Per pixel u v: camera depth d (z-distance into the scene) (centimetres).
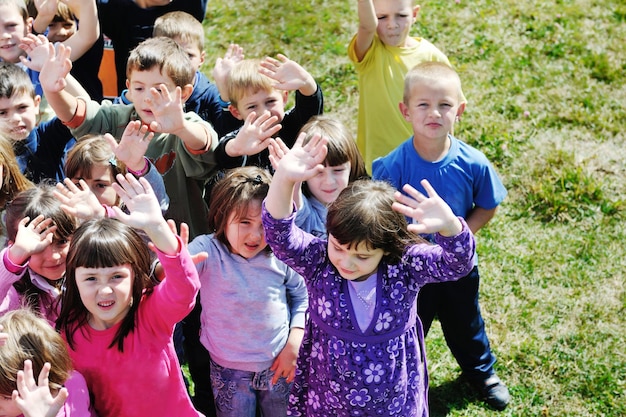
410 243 280
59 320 284
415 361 294
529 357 414
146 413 292
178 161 378
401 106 371
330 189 336
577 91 618
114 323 281
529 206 519
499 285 461
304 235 286
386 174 364
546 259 476
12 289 296
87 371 284
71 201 305
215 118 439
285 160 265
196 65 462
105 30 499
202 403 375
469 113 599
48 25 488
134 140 324
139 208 261
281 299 328
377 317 279
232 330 322
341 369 285
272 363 328
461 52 665
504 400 391
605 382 399
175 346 391
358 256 271
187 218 389
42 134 409
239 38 704
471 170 356
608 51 661
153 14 502
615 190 527
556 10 707
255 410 340
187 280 268
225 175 325
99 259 268
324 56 673
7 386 253
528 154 559
